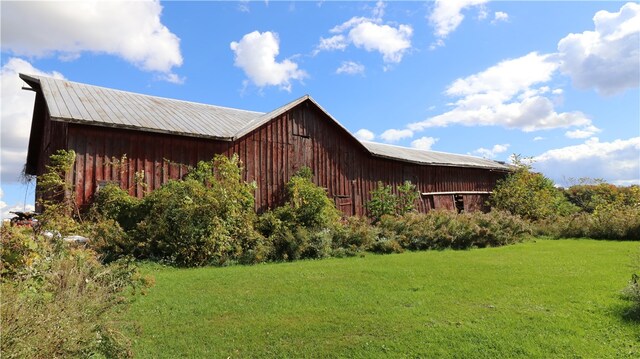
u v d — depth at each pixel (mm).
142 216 11680
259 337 5051
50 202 11711
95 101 13953
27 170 19328
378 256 11922
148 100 16594
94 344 3926
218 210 11383
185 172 14227
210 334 5141
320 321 5590
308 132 18266
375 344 4801
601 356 4406
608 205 21766
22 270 4215
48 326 3344
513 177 27672
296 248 11570
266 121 16391
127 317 5633
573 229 17828
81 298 3902
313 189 14742
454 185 25250
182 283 7805
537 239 17141
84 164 12297
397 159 21406
